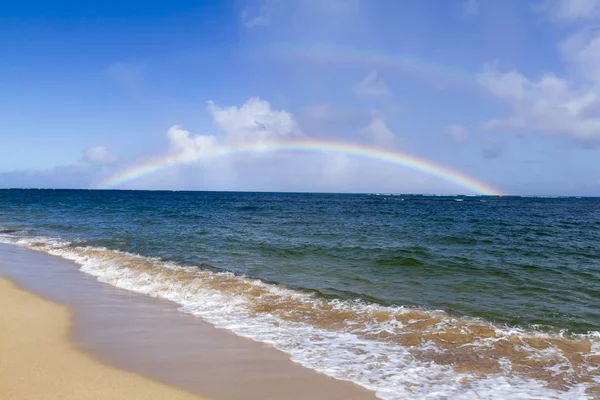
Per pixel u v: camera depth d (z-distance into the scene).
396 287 13.22
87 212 51.75
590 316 10.22
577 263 17.84
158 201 100.44
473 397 5.96
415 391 6.11
